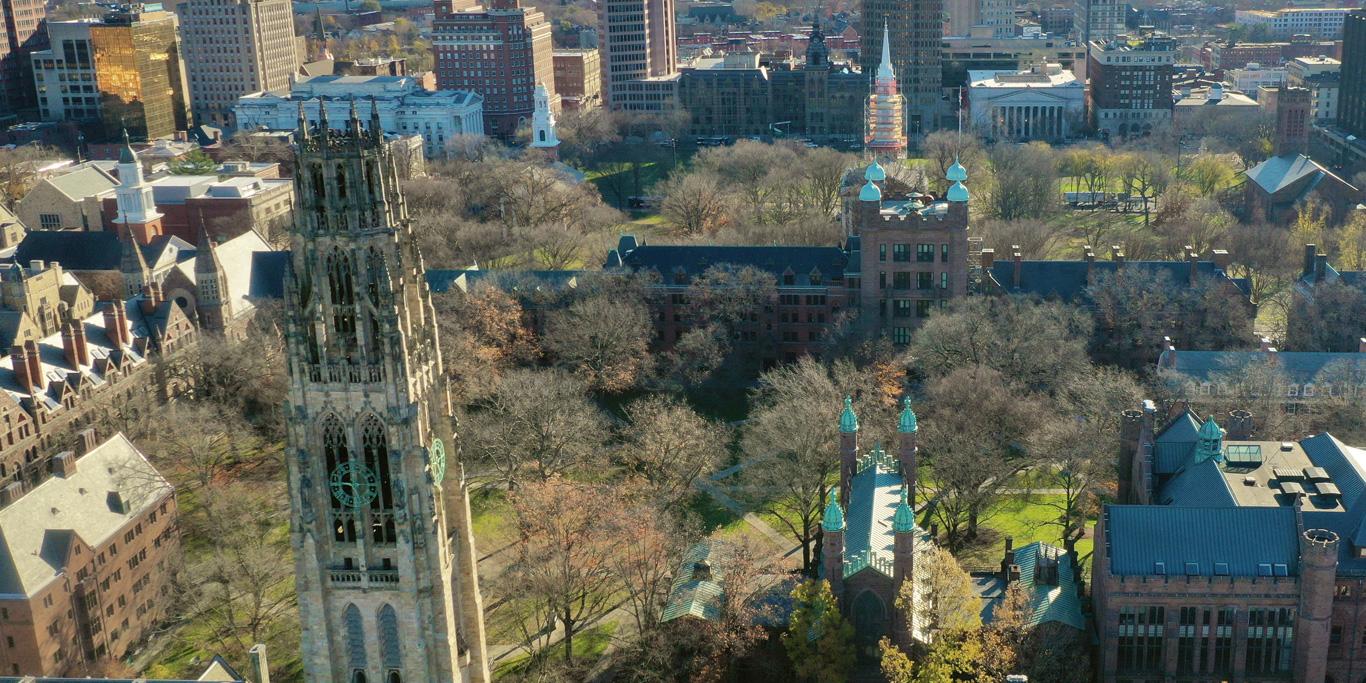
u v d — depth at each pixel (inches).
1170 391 7140.8
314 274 3604.8
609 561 5654.5
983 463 6220.5
